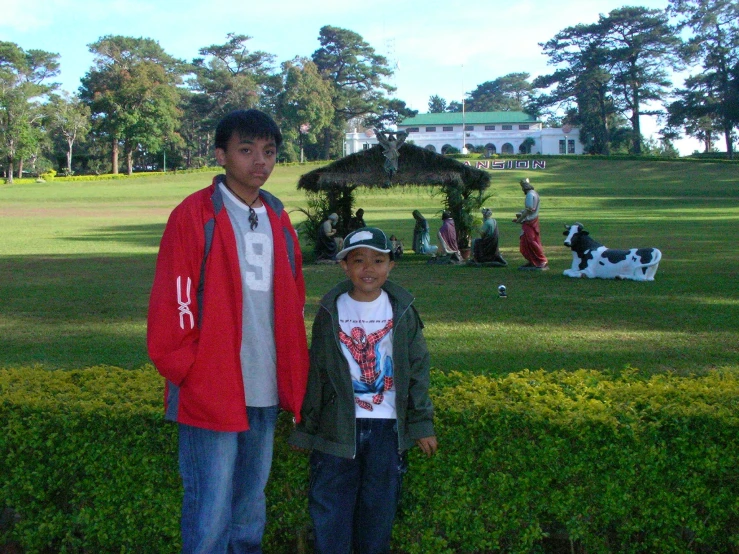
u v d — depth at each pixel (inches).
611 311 386.3
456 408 138.9
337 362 127.2
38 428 142.2
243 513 126.1
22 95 2891.2
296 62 3634.4
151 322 115.0
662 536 138.9
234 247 118.3
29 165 3511.3
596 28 3454.7
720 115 3041.3
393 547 142.6
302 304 129.3
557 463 136.6
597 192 2078.0
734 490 136.3
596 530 140.4
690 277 523.8
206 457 117.2
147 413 139.3
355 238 129.0
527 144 3986.2
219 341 115.7
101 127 3243.1
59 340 321.1
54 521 143.8
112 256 713.0
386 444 128.6
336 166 725.9
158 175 2970.0
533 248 596.4
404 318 129.0
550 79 3641.7
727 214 1365.7
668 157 3029.0
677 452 135.6
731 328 335.0
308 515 140.4
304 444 130.8
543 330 334.0
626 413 138.9
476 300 430.6
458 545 142.6
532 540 137.8
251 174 120.0
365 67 3912.4
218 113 3705.7
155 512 141.1
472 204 738.2
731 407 141.9
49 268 610.5
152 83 3149.6
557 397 147.5
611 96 3612.2
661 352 286.0
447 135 4060.0
